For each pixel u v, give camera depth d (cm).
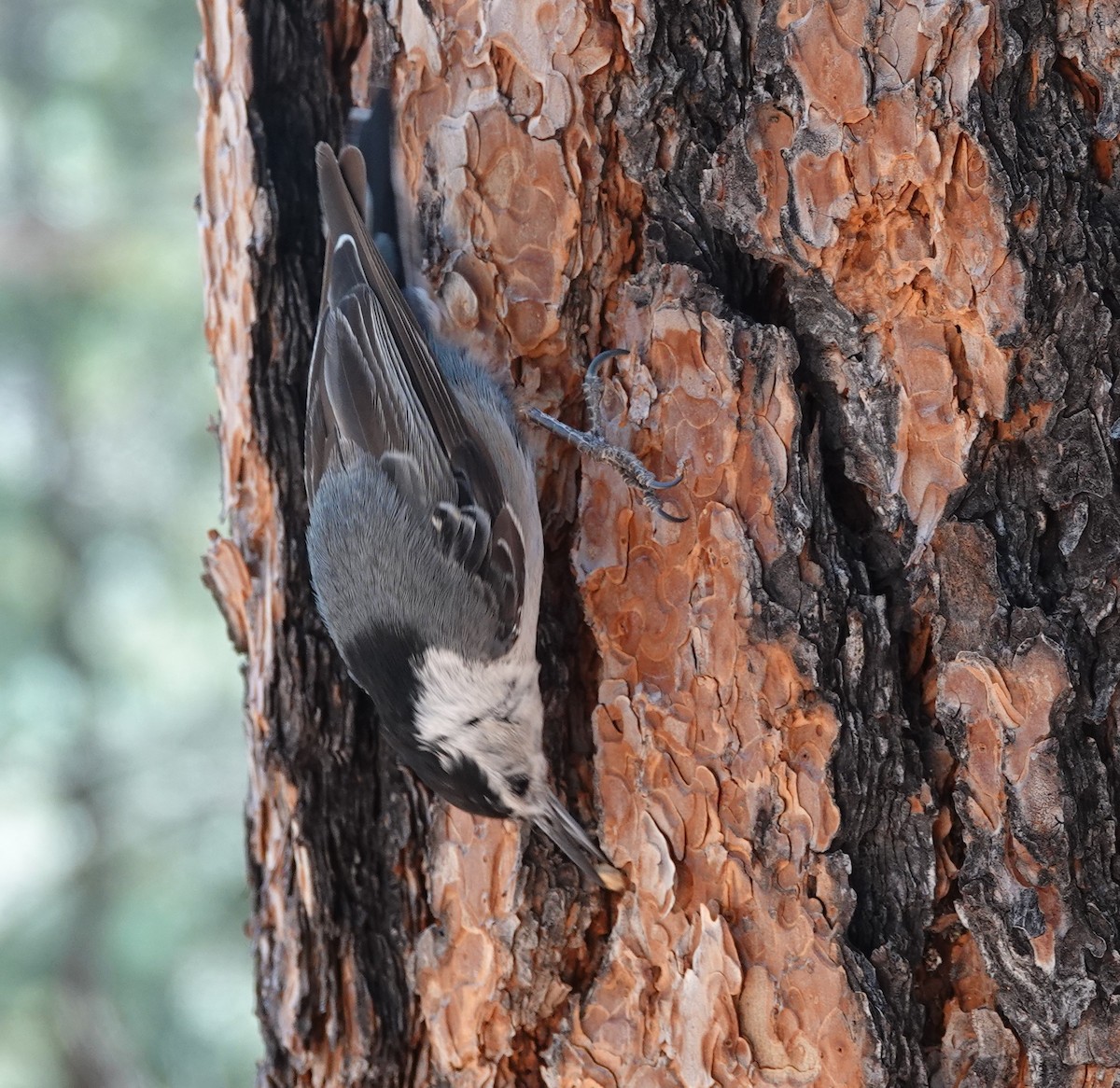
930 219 353
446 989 357
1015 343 353
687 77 354
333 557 357
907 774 354
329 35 358
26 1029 404
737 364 354
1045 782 353
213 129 359
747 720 354
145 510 434
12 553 425
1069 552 354
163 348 429
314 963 358
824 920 354
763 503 354
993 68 353
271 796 359
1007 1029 354
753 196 354
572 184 355
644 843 355
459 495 357
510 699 356
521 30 355
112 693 432
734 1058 354
